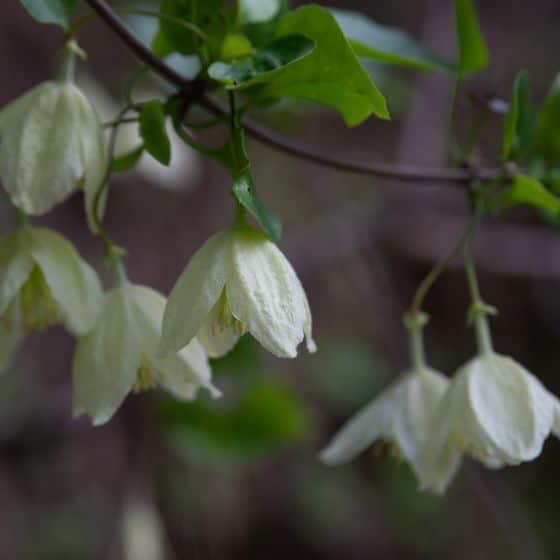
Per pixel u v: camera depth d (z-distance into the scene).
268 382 5.70
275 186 9.45
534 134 3.67
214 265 2.46
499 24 10.27
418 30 9.76
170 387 2.96
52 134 2.75
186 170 6.41
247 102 2.78
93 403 2.77
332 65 2.64
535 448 2.92
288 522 9.52
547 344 11.01
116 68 7.79
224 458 5.75
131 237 8.28
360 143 9.57
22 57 8.16
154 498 6.69
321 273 10.12
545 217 3.79
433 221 8.72
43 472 7.96
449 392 3.12
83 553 7.73
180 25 2.97
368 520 9.95
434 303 11.12
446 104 7.82
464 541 9.82
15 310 3.02
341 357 9.80
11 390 7.60
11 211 7.28
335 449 3.51
